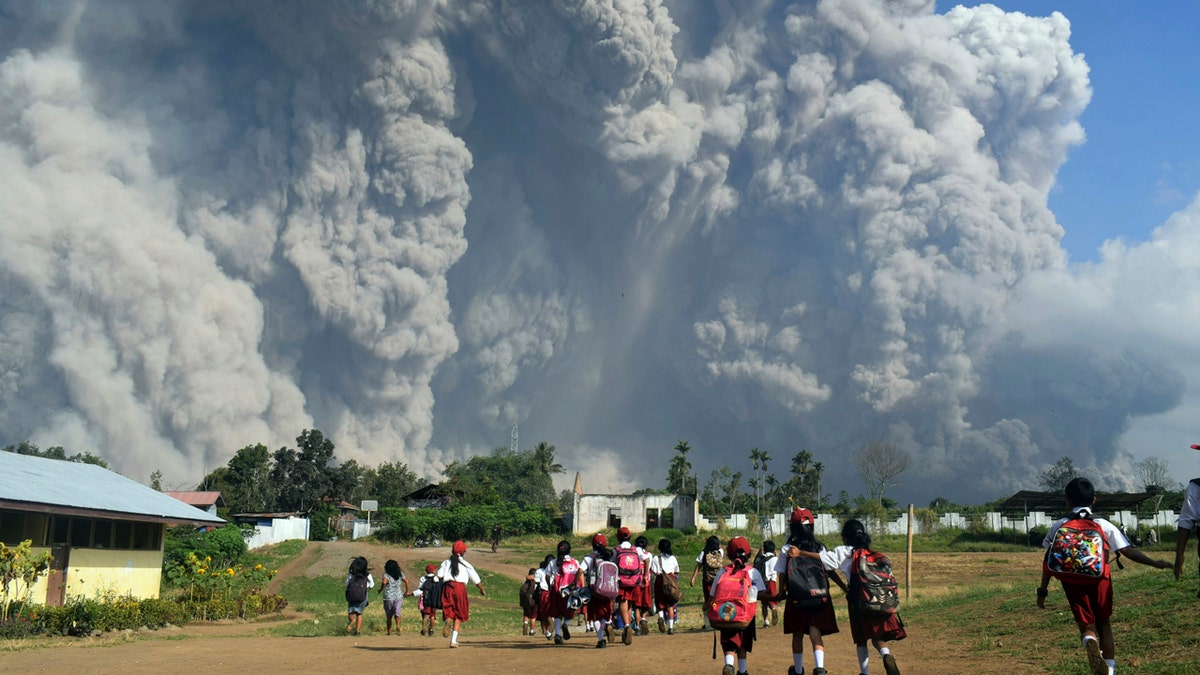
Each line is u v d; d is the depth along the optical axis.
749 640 9.62
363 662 12.58
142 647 16.69
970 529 70.06
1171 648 10.51
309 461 99.50
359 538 76.44
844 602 23.56
